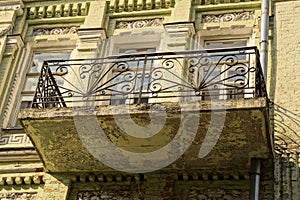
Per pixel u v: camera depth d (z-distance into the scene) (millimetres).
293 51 11898
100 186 11008
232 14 13242
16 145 11984
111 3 14039
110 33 13523
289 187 10039
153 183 10734
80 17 14047
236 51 11266
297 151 10461
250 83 11414
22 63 13531
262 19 11922
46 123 10375
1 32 13844
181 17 13289
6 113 12609
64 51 13719
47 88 10922
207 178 10648
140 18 13680
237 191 10391
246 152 10320
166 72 11875
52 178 11242
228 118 9820
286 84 11414
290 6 12672
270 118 10969
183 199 10508
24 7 14367
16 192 11289
